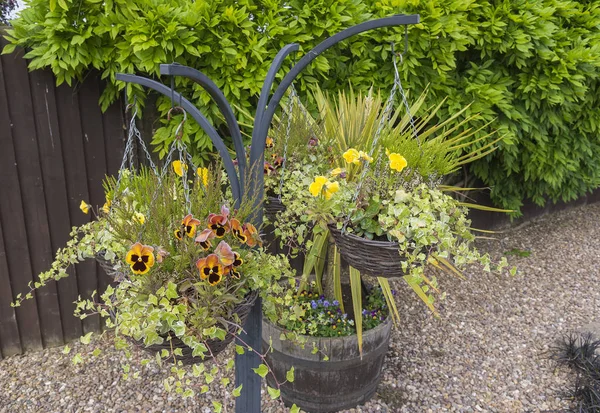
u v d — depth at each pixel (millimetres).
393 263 1252
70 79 1988
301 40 2152
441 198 1329
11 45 1931
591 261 3648
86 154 2268
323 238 2068
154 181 1263
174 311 1017
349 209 1250
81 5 1877
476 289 3176
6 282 2260
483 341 2582
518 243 3943
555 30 2807
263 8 2199
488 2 2656
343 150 1892
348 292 2322
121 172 1487
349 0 2246
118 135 2311
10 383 2178
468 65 2846
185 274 1108
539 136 2996
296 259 2938
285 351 1882
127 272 1163
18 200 2188
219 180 1233
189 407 2037
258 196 1300
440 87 2557
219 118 2178
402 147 1457
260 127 1276
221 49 2062
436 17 2271
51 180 2229
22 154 2146
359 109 2055
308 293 2305
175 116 2123
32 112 2115
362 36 2332
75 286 2420
